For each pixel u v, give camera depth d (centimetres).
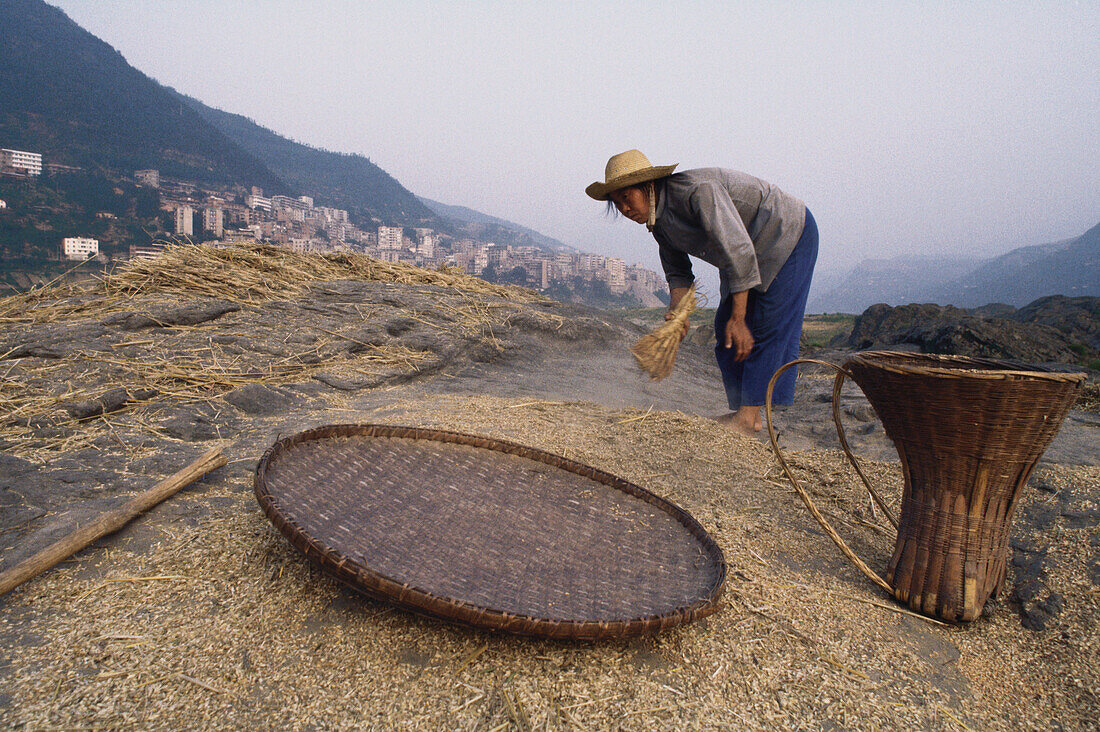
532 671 180
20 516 233
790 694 184
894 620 229
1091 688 194
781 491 347
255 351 516
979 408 206
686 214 375
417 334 646
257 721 153
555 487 283
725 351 450
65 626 180
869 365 225
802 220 391
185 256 677
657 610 204
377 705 162
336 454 266
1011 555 268
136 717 150
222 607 196
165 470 291
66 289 576
